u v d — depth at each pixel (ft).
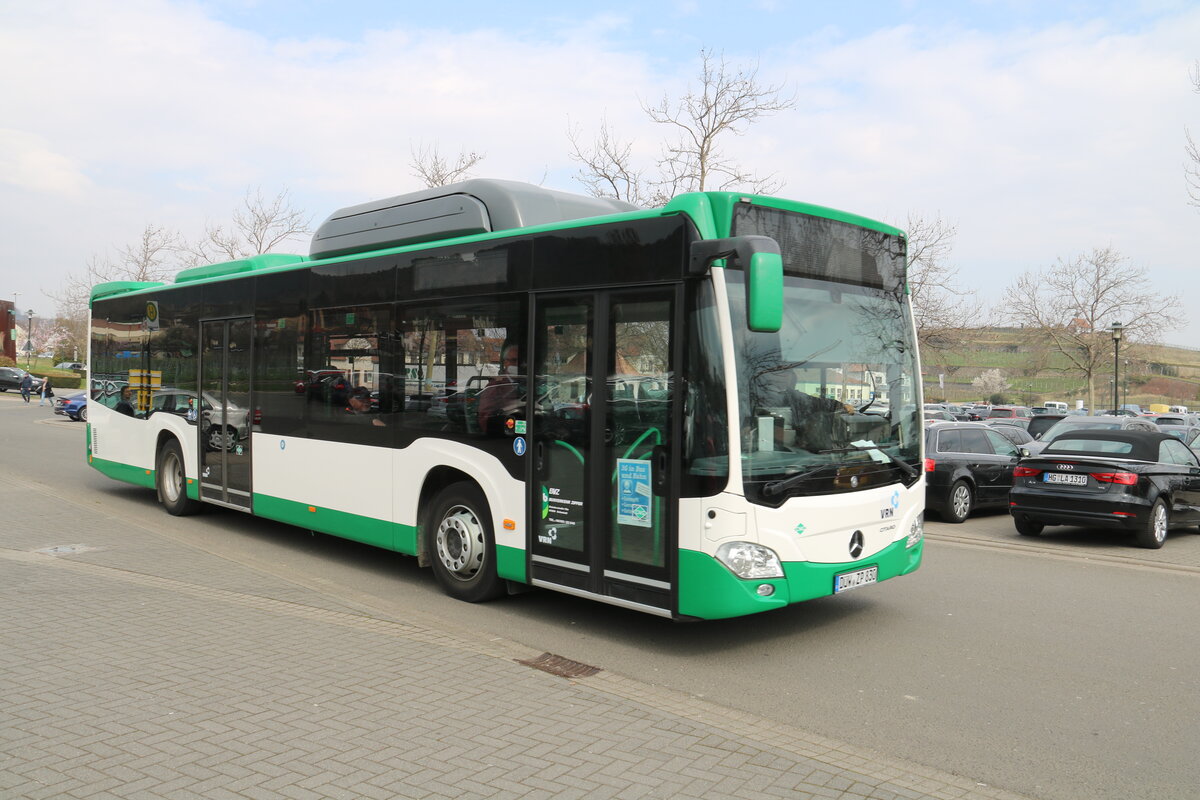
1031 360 194.49
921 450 23.26
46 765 13.39
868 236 22.38
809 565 19.79
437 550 25.48
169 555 29.68
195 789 12.69
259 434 32.17
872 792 13.28
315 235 30.81
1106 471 36.58
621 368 20.53
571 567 21.48
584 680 18.33
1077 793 13.57
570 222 21.74
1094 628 23.38
